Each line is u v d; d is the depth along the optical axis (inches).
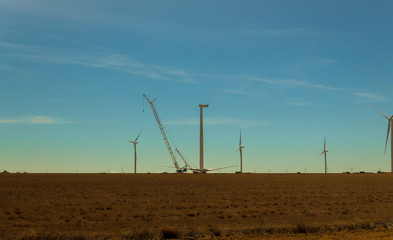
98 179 5738.2
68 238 1251.2
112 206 2390.5
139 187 4133.9
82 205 2445.9
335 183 4773.6
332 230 1485.0
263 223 1700.3
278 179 5876.0
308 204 2517.2
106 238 1285.7
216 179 5905.5
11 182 4891.7
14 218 1875.0
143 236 1321.4
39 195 3115.2
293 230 1450.5
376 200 2795.3
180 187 4138.8
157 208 2301.9
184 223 1748.3
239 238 1318.9
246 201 2714.1
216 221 1806.1
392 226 1558.8
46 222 1768.0
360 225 1544.0
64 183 4751.5
